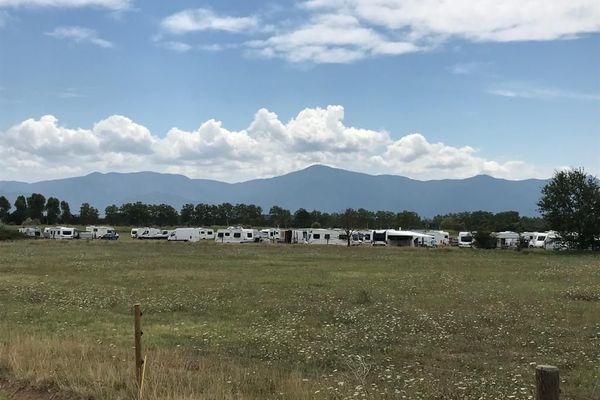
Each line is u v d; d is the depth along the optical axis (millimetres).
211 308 20500
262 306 20875
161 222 181250
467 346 13508
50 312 19172
